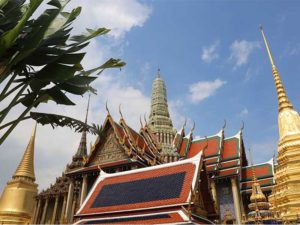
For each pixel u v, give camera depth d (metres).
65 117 10.62
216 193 57.66
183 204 22.81
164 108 86.19
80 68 10.22
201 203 25.72
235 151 63.09
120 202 26.91
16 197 57.34
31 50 8.65
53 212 58.62
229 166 60.16
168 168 28.17
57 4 9.70
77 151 62.25
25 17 8.13
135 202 25.88
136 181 28.98
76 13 9.81
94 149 47.31
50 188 62.19
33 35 8.82
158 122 81.25
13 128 9.48
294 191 34.84
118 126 48.69
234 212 54.53
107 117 48.00
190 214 21.88
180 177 26.11
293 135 39.97
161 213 23.42
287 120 41.97
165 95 90.50
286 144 39.59
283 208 34.78
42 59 9.54
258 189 36.91
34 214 59.34
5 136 9.25
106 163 45.12
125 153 44.47
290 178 36.50
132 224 23.34
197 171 25.62
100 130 11.38
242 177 60.91
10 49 8.92
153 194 25.72
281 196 35.94
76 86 10.55
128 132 48.50
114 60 11.00
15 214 55.34
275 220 31.81
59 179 62.41
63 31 10.25
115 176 31.59
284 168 38.22
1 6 9.07
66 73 9.60
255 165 61.69
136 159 43.12
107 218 25.86
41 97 10.08
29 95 9.87
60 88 10.34
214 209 26.34
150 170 29.36
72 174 47.09
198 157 26.95
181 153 67.06
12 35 8.09
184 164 27.36
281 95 45.28
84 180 45.72
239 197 55.88
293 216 32.69
